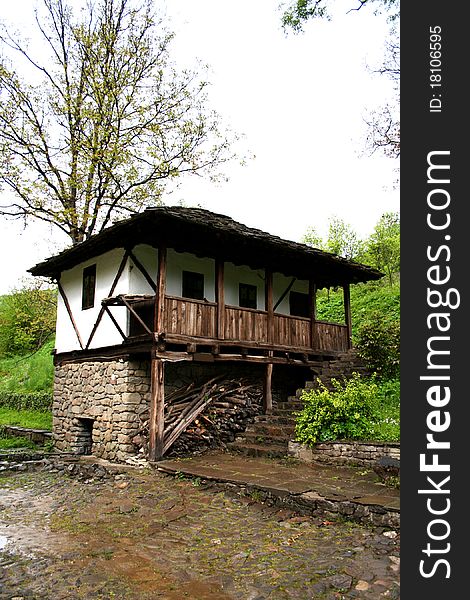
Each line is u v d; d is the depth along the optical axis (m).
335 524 6.02
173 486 7.91
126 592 4.38
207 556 5.17
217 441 10.59
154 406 9.53
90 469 9.27
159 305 9.62
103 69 16.70
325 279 14.09
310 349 12.76
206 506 6.88
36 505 7.24
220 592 4.37
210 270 12.07
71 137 16.73
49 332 18.94
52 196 16.67
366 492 6.66
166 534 5.84
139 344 10.05
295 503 6.59
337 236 31.08
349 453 8.42
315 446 8.90
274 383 13.45
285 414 11.22
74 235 17.14
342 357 13.17
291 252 11.49
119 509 6.85
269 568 4.81
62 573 4.78
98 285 11.67
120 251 10.95
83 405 11.68
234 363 12.74
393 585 4.36
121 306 10.70
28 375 20.70
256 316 11.51
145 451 9.72
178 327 9.90
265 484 7.19
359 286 25.08
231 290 12.59
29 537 5.83
